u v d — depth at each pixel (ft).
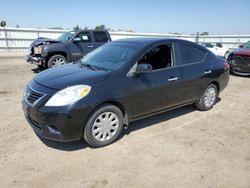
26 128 13.16
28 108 10.61
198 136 12.89
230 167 10.06
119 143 11.79
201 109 16.89
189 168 9.88
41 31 68.18
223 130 13.82
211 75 16.11
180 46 14.48
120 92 11.23
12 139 11.85
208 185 8.87
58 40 33.09
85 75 11.19
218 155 10.98
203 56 15.93
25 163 9.86
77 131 10.40
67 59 31.19
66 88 10.16
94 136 10.96
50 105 9.92
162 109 13.78
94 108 10.57
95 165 9.88
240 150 11.52
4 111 15.71
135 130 13.37
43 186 8.53
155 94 12.84
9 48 65.36
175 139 12.44
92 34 32.81
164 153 10.99
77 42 31.53
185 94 14.73
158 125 14.17
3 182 8.65
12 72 30.71
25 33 66.39
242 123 14.98
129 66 11.79
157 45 13.28
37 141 11.74
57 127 10.02
